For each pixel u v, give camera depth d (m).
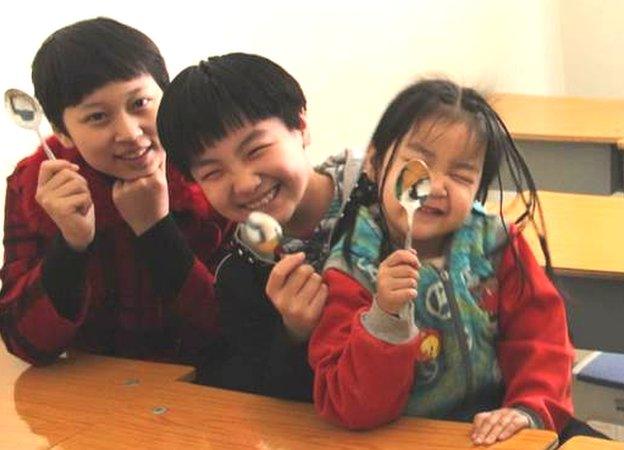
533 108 3.20
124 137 1.27
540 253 1.78
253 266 1.23
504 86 3.68
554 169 2.86
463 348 1.14
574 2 4.04
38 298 1.28
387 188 1.14
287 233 1.29
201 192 1.40
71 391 1.23
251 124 1.15
